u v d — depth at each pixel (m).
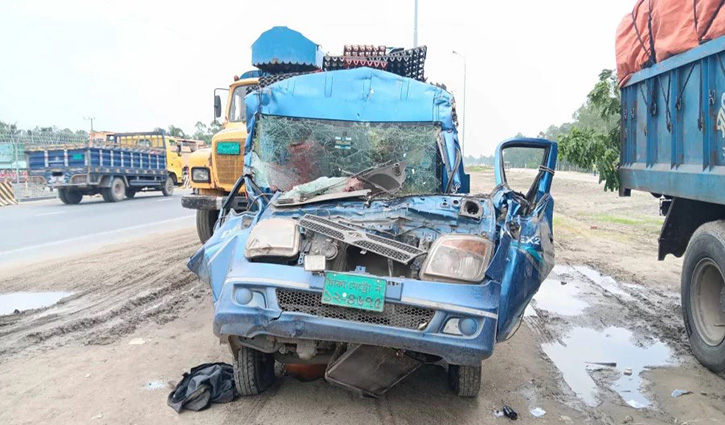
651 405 4.28
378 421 3.90
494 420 3.98
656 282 8.18
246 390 4.16
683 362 5.14
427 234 4.21
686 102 5.02
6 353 5.02
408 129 5.89
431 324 3.48
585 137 7.68
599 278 8.45
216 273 4.15
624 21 6.37
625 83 6.45
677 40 4.96
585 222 15.06
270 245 3.90
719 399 4.32
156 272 8.30
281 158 5.85
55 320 5.96
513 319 3.95
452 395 4.34
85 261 9.09
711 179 4.55
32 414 3.88
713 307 4.97
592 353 5.38
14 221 14.90
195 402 4.04
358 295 3.54
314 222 4.15
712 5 4.39
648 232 13.13
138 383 4.42
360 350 3.88
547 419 4.03
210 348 5.22
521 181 28.47
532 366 5.03
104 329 5.71
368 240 3.89
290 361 4.20
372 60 8.69
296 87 6.02
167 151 26.47
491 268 3.70
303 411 4.02
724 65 4.29
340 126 5.92
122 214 16.97
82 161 20.81
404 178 5.56
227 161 8.22
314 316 3.58
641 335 5.88
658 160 5.74
